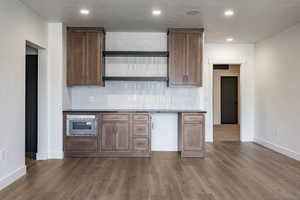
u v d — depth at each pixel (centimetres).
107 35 561
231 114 1095
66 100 518
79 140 500
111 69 562
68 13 436
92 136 501
